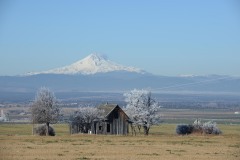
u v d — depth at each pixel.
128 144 82.19
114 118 124.12
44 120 113.75
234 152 69.81
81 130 121.81
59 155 63.38
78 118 120.75
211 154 66.81
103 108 125.38
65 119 119.56
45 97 114.94
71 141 87.88
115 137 101.62
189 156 63.88
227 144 84.12
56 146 76.81
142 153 67.06
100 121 122.62
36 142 84.75
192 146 79.56
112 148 74.31
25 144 80.25
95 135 109.38
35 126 117.38
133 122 125.38
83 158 59.84
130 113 125.88
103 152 67.88
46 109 113.94
